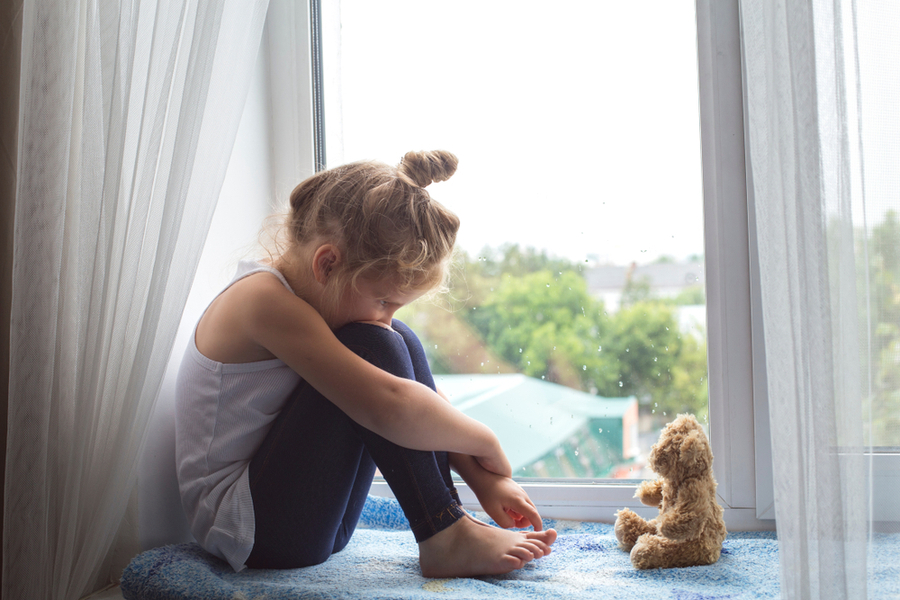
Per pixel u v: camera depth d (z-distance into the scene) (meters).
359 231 0.84
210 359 0.87
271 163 1.20
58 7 0.85
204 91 0.81
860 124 0.70
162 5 0.83
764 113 0.72
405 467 0.81
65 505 0.82
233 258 1.10
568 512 1.12
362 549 0.94
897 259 0.71
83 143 0.84
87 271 0.84
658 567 0.85
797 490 0.66
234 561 0.81
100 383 0.82
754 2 0.74
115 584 0.91
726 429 1.06
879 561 0.70
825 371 0.64
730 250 1.05
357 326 0.86
